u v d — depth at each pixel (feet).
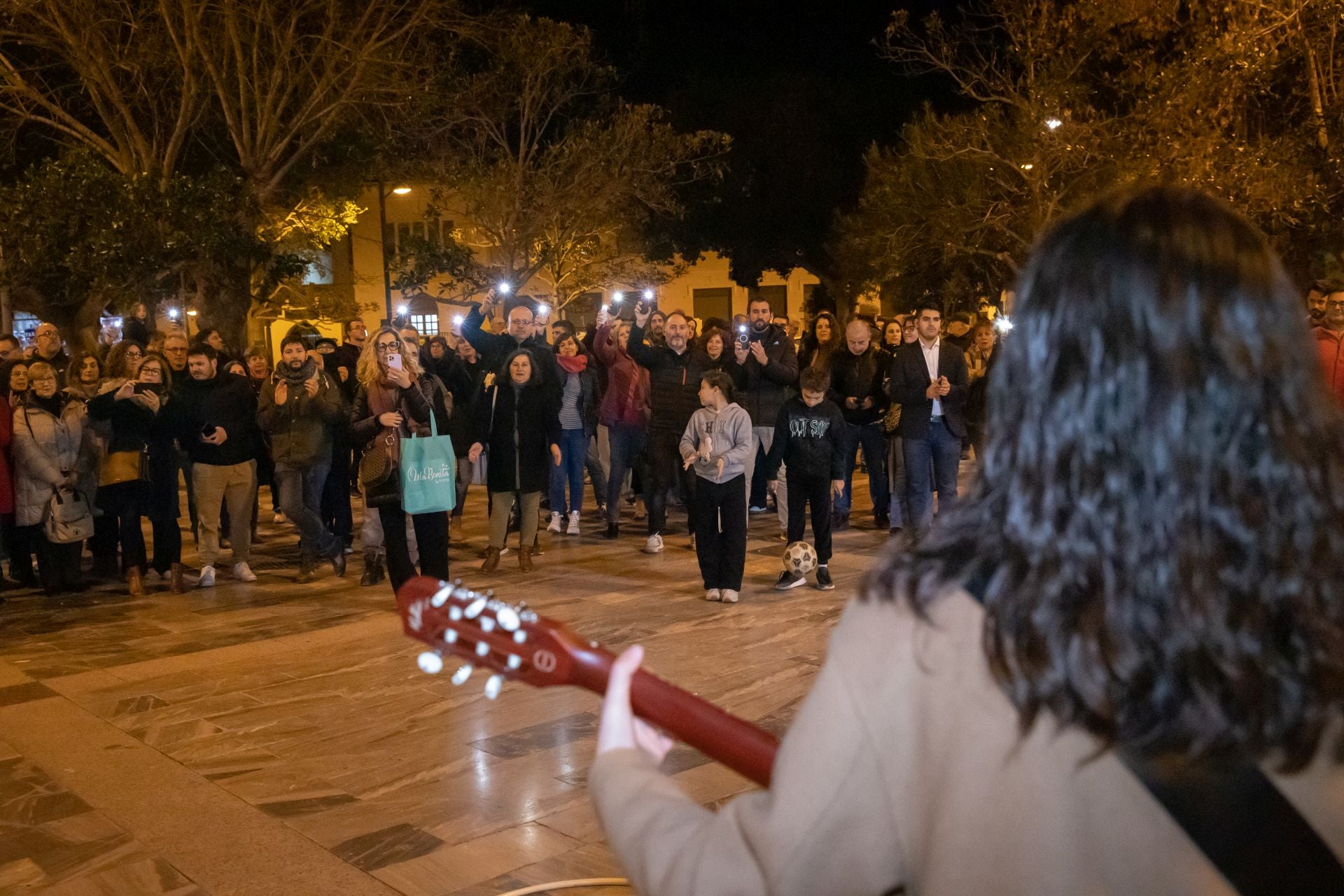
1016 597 3.29
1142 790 3.16
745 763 4.27
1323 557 3.28
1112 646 3.17
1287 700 3.18
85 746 17.61
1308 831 3.19
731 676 20.20
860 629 3.60
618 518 37.35
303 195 84.94
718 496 25.89
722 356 35.37
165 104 69.72
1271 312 3.33
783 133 109.70
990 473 3.57
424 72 71.10
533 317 30.71
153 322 57.77
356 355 38.91
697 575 29.53
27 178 56.24
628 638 22.95
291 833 14.10
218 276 59.88
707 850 3.71
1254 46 54.60
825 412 27.07
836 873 3.48
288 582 30.48
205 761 16.74
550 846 13.55
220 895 12.57
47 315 68.23
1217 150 56.85
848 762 3.47
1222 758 3.15
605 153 83.35
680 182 89.40
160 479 29.73
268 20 65.26
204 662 22.34
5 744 17.81
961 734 3.32
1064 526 3.28
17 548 30.91
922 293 87.20
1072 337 3.37
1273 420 3.26
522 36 79.77
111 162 72.59
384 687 20.21
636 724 4.55
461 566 31.35
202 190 57.52
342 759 16.65
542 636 4.53
